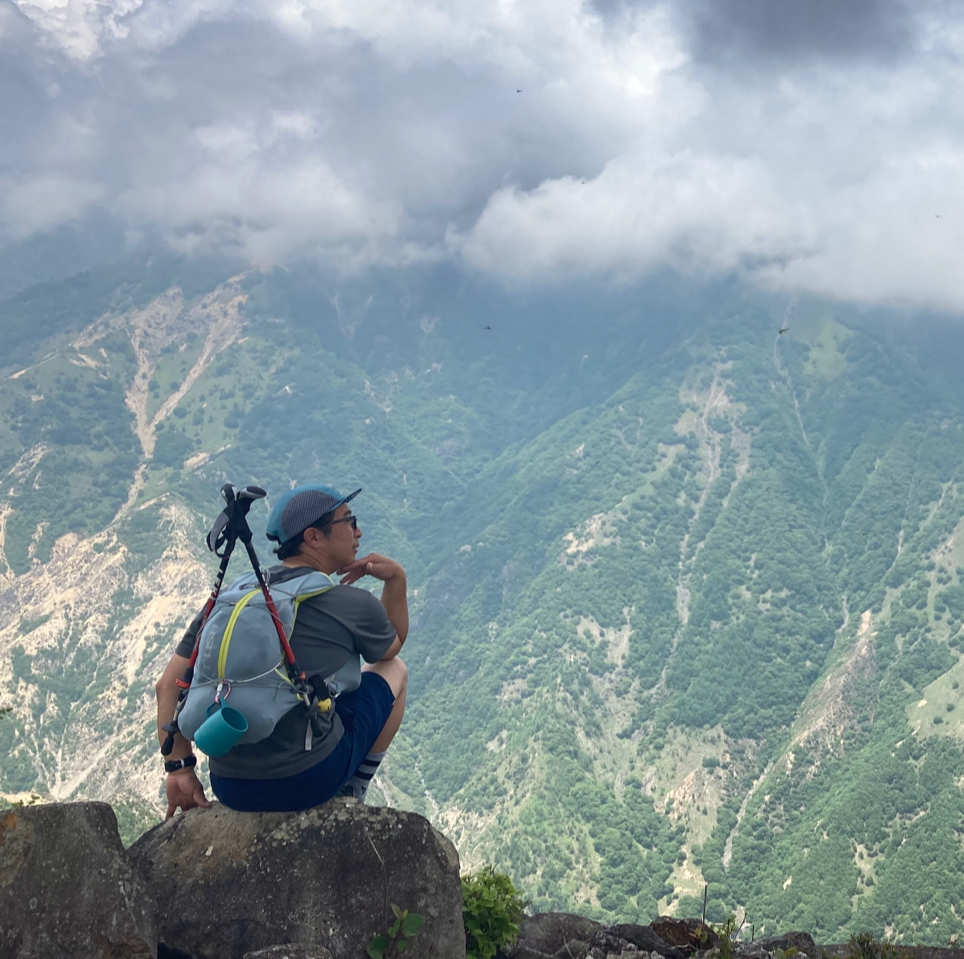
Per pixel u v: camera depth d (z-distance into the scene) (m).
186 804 2.91
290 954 2.62
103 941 2.52
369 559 2.96
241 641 2.62
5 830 2.52
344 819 2.83
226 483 2.79
